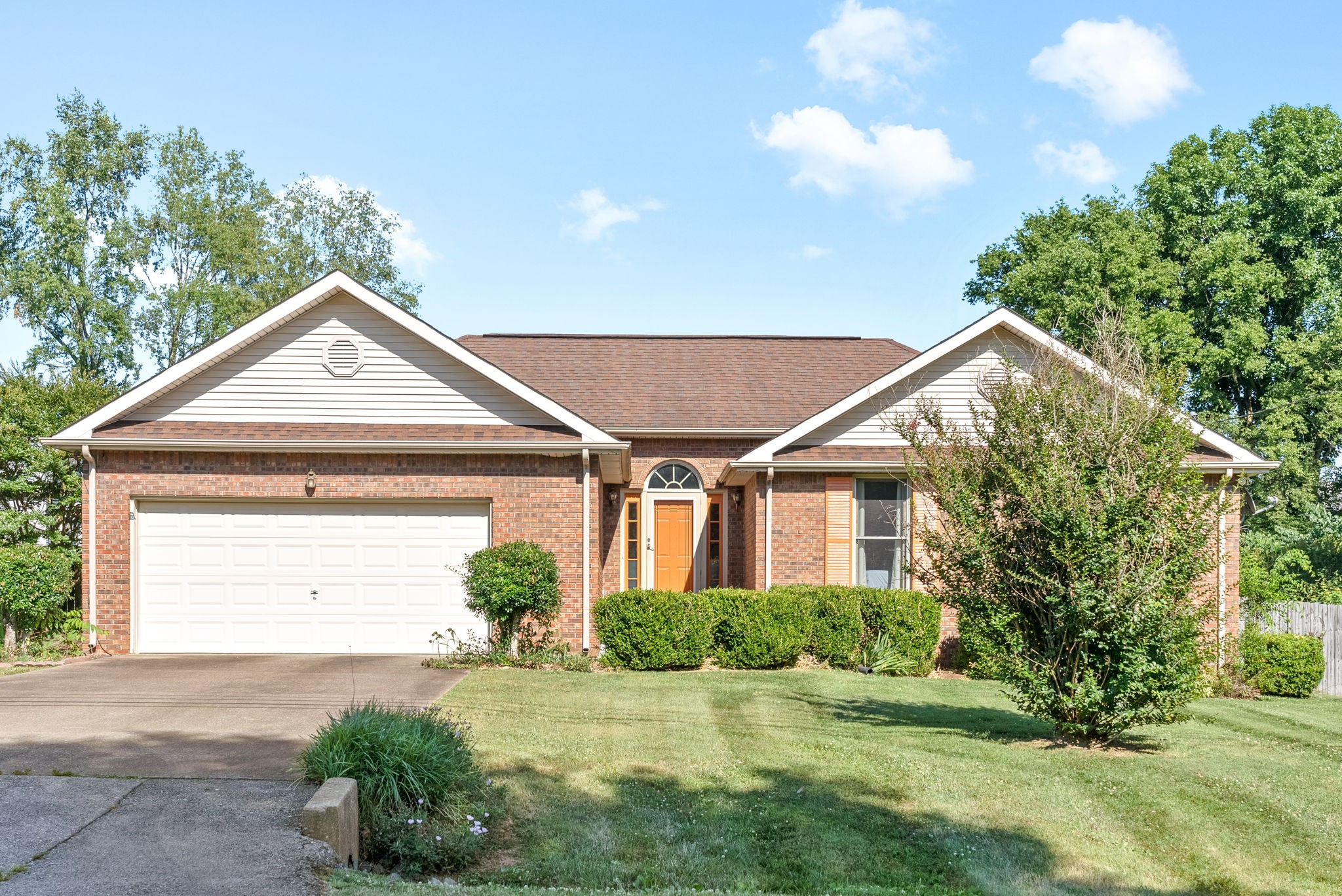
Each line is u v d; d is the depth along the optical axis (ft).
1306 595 73.46
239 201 130.00
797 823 24.61
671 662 49.16
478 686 40.81
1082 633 31.76
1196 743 35.45
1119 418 32.91
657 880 21.35
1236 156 115.55
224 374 52.42
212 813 21.44
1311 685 51.85
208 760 26.43
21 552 50.55
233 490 50.75
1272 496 105.19
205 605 50.83
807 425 57.26
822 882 21.47
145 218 122.42
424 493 51.13
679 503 69.56
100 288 121.08
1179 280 109.50
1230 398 115.44
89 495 50.34
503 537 51.24
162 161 124.67
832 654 51.70
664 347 80.79
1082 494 31.89
